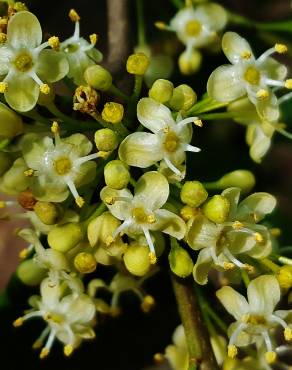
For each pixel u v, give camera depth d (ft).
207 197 0.27
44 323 0.35
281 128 0.30
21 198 0.28
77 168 0.27
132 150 0.27
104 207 0.28
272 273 0.29
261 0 0.48
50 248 0.28
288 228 0.38
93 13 0.51
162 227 0.27
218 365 0.29
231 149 0.41
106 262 0.28
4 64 0.27
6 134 0.27
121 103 0.28
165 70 0.40
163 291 0.35
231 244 0.28
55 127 0.27
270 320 0.28
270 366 0.31
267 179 0.43
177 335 0.33
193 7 0.38
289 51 0.40
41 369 0.35
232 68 0.29
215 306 0.32
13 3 0.29
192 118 0.27
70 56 0.28
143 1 0.42
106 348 0.36
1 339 0.34
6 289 0.34
